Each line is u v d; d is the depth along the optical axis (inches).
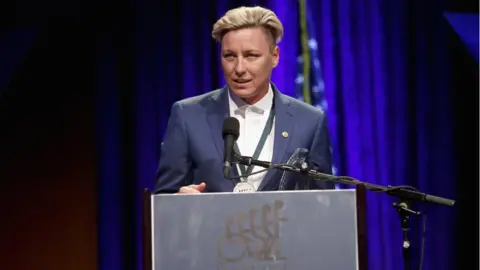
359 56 573.9
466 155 582.9
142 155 558.6
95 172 565.3
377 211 573.6
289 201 225.9
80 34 555.5
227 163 250.2
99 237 556.7
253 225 224.5
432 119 579.5
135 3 561.3
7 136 561.0
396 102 575.8
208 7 563.2
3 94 546.9
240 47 280.2
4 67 541.6
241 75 280.5
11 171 563.2
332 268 224.4
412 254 576.7
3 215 563.2
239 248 223.6
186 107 306.3
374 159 571.2
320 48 569.6
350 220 226.2
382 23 576.7
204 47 560.4
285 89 563.2
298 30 569.6
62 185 566.9
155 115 561.0
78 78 563.2
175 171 297.4
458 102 581.0
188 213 224.1
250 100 300.2
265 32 284.5
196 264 222.7
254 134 299.3
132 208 560.4
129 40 562.6
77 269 566.9
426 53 578.9
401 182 573.6
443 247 578.6
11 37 547.8
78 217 566.9
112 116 558.9
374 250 570.9
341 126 571.2
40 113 561.9
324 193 226.7
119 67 562.6
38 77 554.3
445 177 578.9
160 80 561.3
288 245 224.4
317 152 300.4
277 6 566.9
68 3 543.5
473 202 582.2
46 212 566.9
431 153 579.5
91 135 565.9
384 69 575.8
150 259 222.1
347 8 573.9
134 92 561.9
